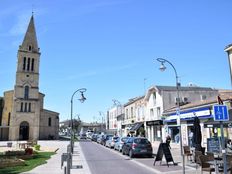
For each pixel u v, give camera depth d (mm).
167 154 17172
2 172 14359
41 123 70125
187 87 41719
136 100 49500
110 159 21641
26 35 69375
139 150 22750
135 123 49219
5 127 65188
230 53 20984
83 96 27781
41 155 24594
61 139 74250
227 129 22297
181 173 13820
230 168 10500
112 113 79062
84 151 30781
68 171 11766
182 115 30984
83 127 119875
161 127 38188
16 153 21969
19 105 64625
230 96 24094
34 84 67000
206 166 11703
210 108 25422
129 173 14227
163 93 38438
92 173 14289
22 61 67125
